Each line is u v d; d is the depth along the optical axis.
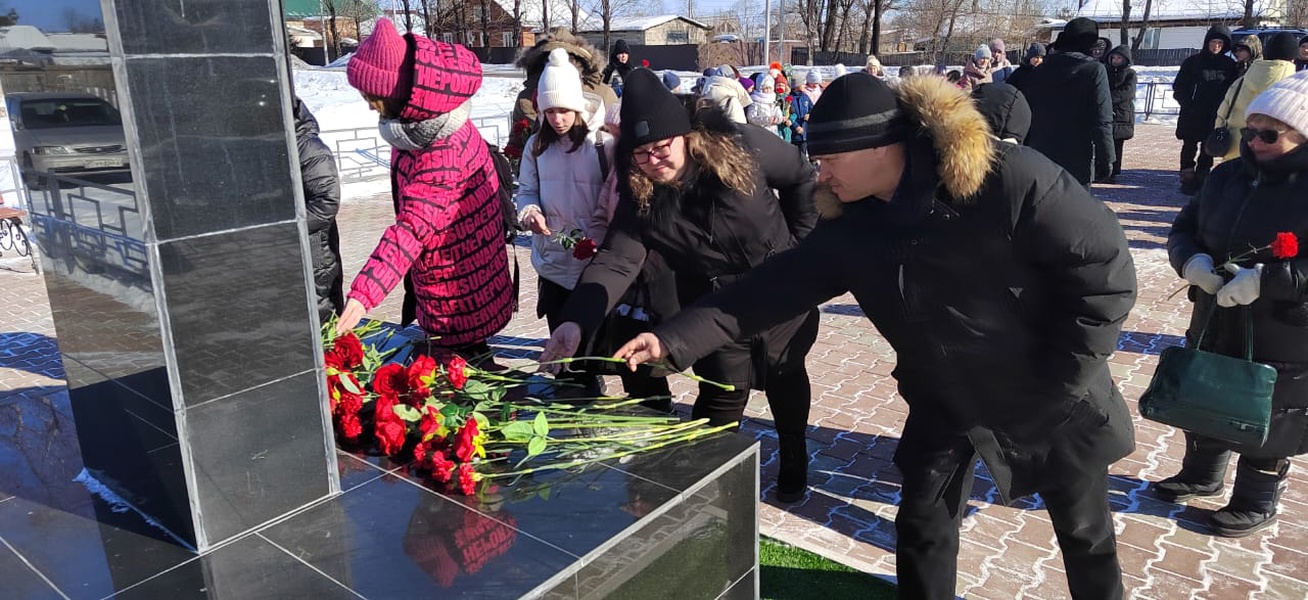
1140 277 6.98
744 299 2.20
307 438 1.98
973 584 2.97
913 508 2.28
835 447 4.07
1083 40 7.09
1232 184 2.96
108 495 2.12
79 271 1.95
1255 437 2.67
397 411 2.19
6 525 1.99
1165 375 2.80
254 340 1.84
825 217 2.20
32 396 2.90
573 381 2.69
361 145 13.64
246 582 1.72
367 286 2.43
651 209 2.81
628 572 1.89
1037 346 2.04
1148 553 3.14
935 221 1.92
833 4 46.19
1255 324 2.88
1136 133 17.20
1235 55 9.73
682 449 2.23
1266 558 3.10
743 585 2.32
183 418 1.76
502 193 3.26
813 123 1.95
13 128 2.06
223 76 1.70
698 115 2.71
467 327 2.99
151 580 1.74
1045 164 1.87
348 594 1.67
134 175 1.61
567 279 3.81
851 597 2.86
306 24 51.28
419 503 2.01
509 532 1.86
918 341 2.10
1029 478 2.20
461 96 2.57
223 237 1.75
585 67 4.48
